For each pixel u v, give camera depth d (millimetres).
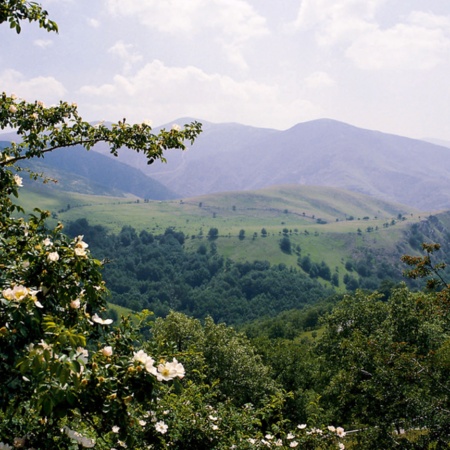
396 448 17766
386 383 18281
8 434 5477
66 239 6285
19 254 6270
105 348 5133
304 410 40875
